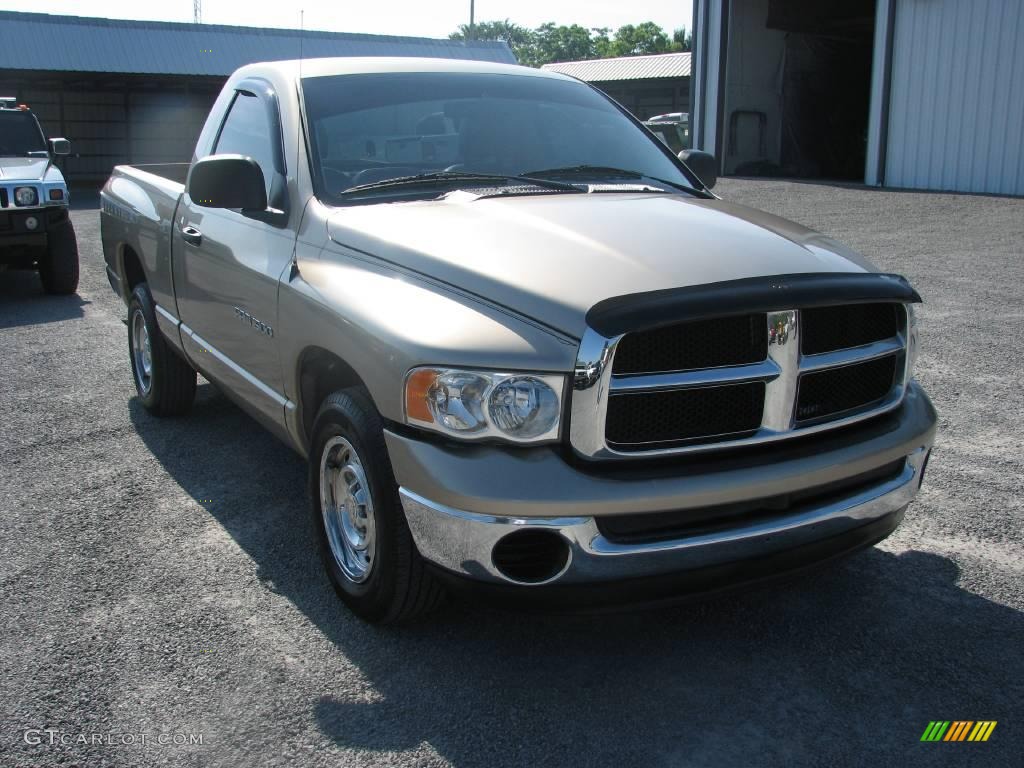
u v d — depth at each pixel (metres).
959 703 2.85
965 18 18.59
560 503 2.61
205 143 4.92
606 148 4.35
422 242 3.16
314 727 2.77
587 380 2.62
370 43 31.52
